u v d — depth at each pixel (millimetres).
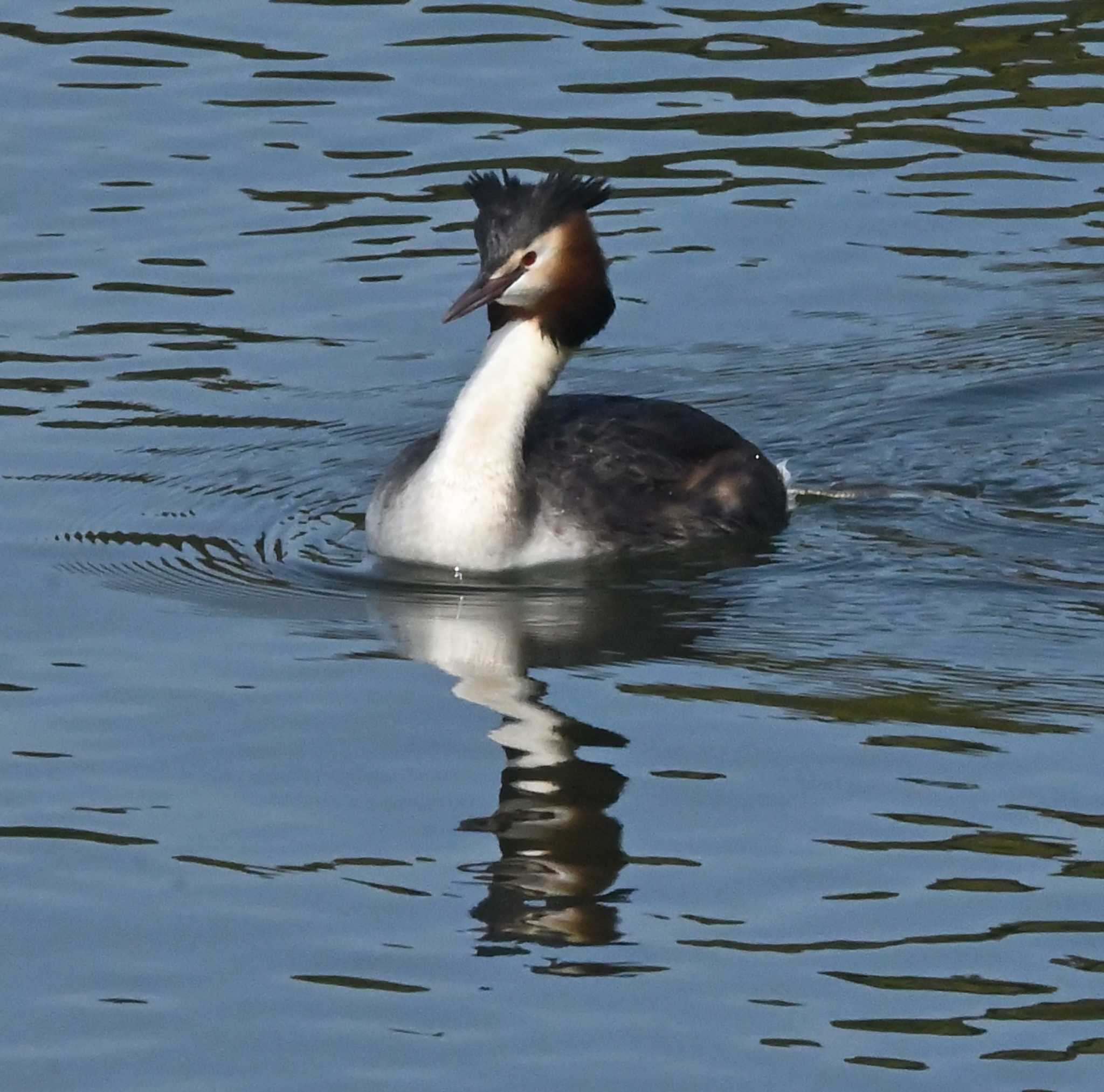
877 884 9844
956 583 13617
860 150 20078
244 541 14320
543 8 22688
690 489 14562
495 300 13945
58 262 18328
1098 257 18688
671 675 12109
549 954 9352
